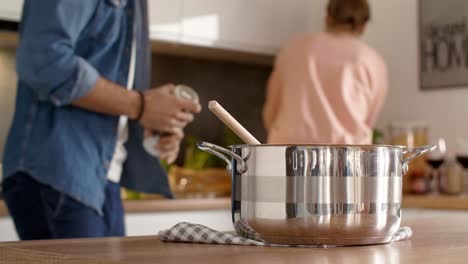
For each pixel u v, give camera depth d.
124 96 1.67
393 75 3.63
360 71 2.89
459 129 3.31
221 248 0.92
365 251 0.89
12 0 2.78
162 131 1.75
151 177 1.84
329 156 0.92
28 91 1.67
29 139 1.63
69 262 0.83
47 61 1.54
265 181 0.94
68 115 1.64
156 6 3.12
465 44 3.30
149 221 2.71
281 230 0.93
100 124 1.68
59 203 1.61
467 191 3.26
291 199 0.92
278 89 3.04
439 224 1.33
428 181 3.27
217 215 2.93
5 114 3.04
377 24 3.72
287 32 3.54
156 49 3.41
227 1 3.33
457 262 0.77
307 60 2.88
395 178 0.96
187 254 0.85
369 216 0.93
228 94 3.73
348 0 2.92
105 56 1.73
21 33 1.64
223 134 3.67
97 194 1.65
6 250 0.92
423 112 3.48
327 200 0.92
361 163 0.93
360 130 2.88
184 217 2.81
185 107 1.70
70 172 1.60
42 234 1.66
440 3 3.41
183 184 3.11
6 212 2.44
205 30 3.26
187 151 3.52
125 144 1.81
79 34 1.67
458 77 3.32
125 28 1.77
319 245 0.94
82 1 1.58
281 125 2.91
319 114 2.85
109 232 1.74
